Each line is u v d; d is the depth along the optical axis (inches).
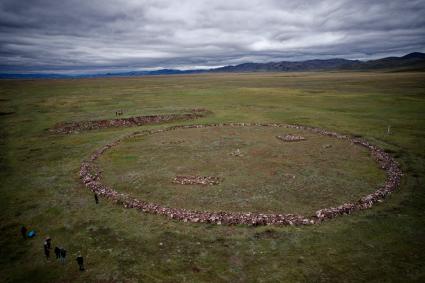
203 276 655.1
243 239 785.6
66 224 888.3
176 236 808.3
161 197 1053.2
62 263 712.4
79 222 896.9
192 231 828.6
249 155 1510.8
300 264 685.3
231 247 753.6
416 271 656.4
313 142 1736.0
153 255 730.8
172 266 689.6
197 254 730.2
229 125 2247.8
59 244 790.5
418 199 1000.2
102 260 717.9
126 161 1462.8
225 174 1262.3
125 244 778.8
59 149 1707.7
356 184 1133.1
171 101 3607.3
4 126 2306.8
